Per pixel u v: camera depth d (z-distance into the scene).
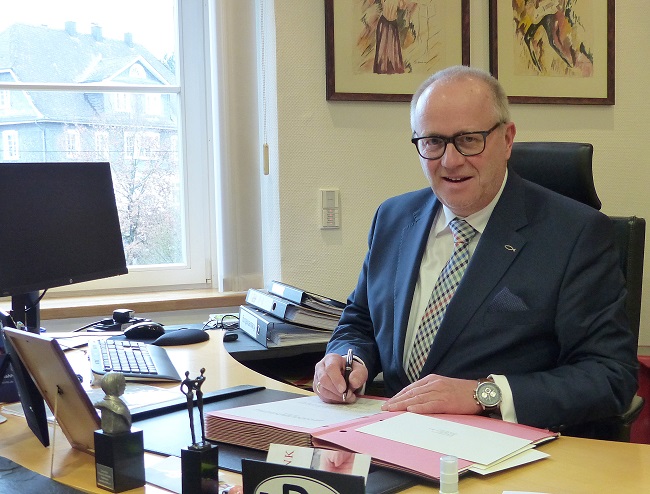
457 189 1.56
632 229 1.78
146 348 1.83
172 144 2.83
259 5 2.61
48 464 1.13
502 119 1.58
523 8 2.71
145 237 2.82
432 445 1.10
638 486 1.01
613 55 2.81
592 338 1.46
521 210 1.59
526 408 1.30
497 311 1.53
